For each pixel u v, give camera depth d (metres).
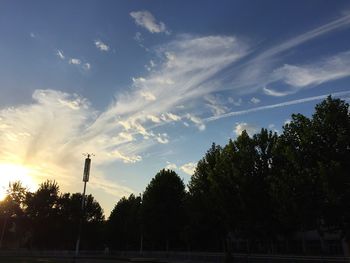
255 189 40.62
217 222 51.97
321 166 28.53
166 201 64.69
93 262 46.69
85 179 63.91
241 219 42.78
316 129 30.48
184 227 58.22
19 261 44.59
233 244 59.06
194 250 61.06
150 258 56.34
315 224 33.34
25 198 99.31
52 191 100.19
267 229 41.84
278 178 33.94
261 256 35.19
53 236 97.31
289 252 47.88
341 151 29.39
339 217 30.44
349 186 28.30
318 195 30.78
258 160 41.62
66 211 98.88
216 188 43.53
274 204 39.47
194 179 52.91
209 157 52.34
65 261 47.44
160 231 63.91
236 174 41.31
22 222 98.06
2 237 95.88
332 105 30.30
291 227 41.03
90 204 101.25
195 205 51.69
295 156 31.58
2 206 98.62
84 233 98.31
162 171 67.31
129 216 82.06
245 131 43.75
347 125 29.53
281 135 35.00
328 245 46.84
